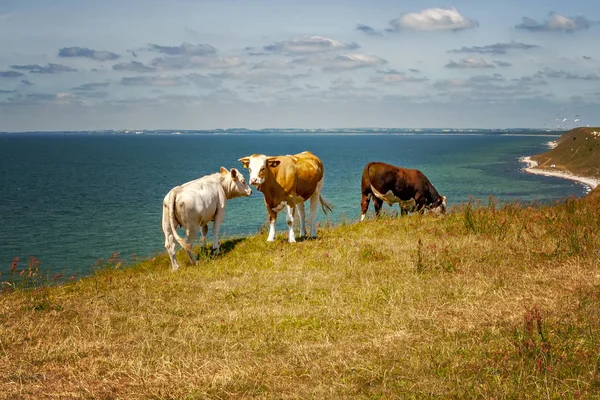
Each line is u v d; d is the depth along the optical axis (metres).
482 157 132.00
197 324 9.02
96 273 14.30
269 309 9.55
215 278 11.93
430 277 11.19
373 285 10.66
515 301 9.27
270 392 6.54
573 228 13.71
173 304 10.09
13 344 8.12
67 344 8.07
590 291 9.45
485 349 7.38
